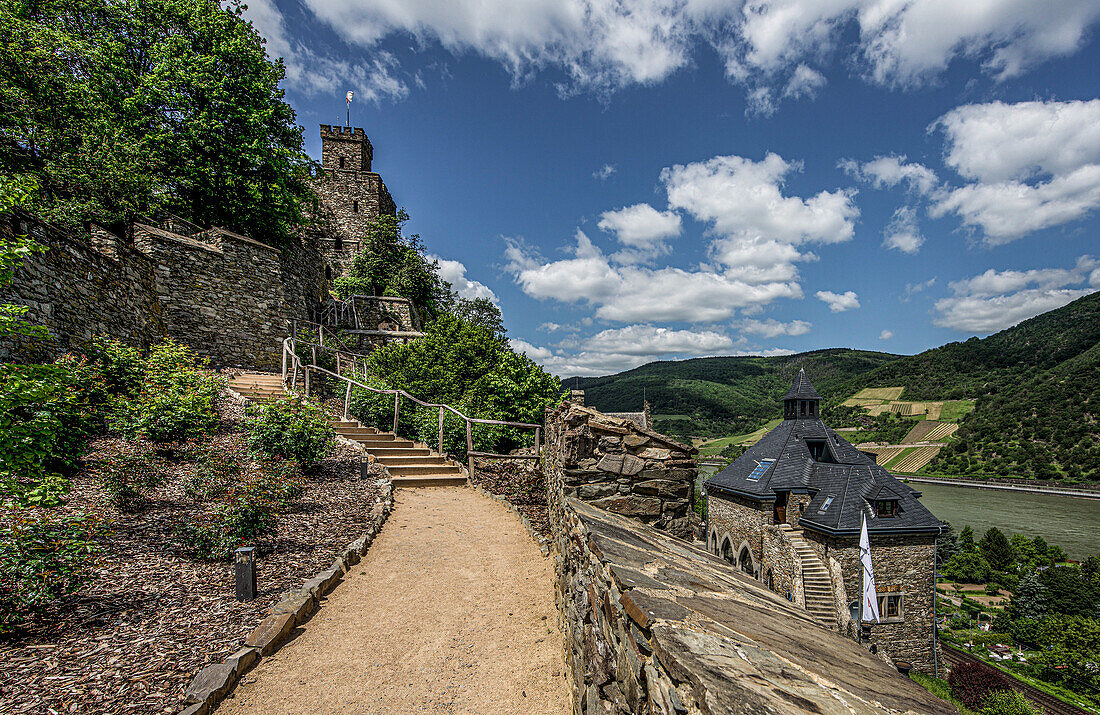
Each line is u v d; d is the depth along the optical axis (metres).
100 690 3.21
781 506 22.81
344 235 35.84
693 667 1.23
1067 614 43.22
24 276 8.16
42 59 14.34
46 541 3.81
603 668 2.45
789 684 1.30
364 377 16.05
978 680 20.52
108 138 15.19
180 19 17.28
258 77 18.39
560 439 5.57
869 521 19.23
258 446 8.23
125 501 6.12
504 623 5.07
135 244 13.77
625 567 2.35
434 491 9.91
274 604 4.80
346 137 36.78
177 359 10.70
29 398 4.47
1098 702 30.27
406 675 4.13
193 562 5.25
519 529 7.93
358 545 6.55
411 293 32.09
